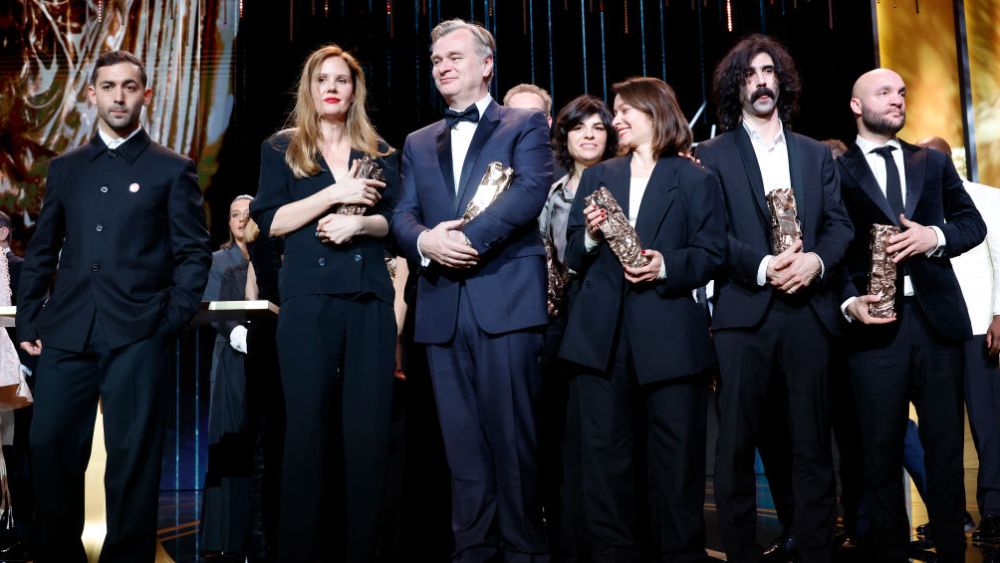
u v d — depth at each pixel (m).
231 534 3.57
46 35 7.88
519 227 2.75
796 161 2.93
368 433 2.70
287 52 7.95
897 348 2.92
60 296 2.70
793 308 2.78
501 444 2.75
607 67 7.98
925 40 6.71
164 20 7.93
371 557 2.68
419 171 2.93
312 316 2.68
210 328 8.07
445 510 3.47
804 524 2.74
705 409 2.79
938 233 2.93
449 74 2.93
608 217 2.74
